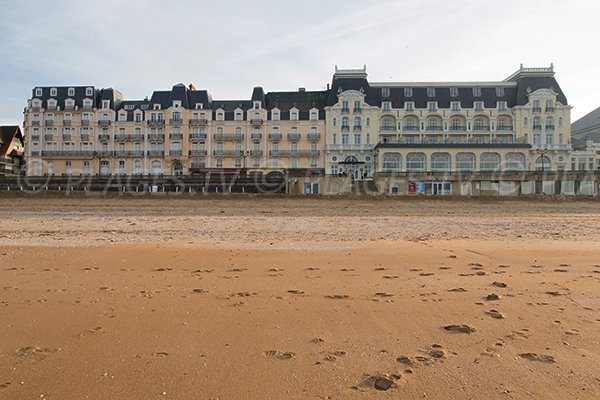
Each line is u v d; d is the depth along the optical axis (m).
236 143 73.56
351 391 4.72
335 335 6.44
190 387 4.80
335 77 73.88
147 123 74.12
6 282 9.91
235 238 19.84
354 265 12.06
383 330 6.65
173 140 73.88
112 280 10.15
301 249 15.43
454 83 74.25
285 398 4.57
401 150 61.38
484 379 4.98
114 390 4.72
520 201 46.53
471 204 44.34
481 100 72.81
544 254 13.96
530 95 70.75
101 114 74.94
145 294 8.80
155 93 76.31
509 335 6.39
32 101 75.06
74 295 8.72
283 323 6.98
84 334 6.45
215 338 6.29
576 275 10.58
